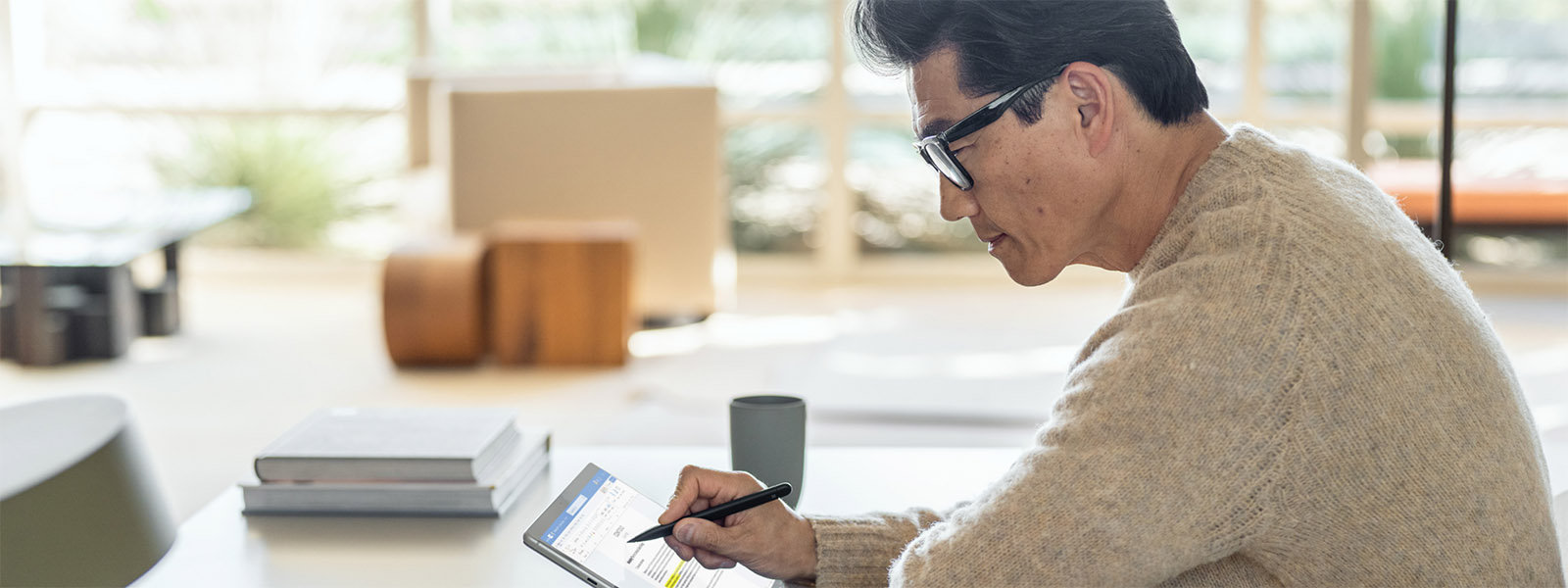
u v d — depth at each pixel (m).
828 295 5.99
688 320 5.17
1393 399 0.83
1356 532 0.84
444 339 4.21
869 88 6.34
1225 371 0.83
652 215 4.84
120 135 6.54
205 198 5.32
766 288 6.23
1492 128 5.94
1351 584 0.86
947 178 1.03
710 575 1.07
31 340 4.30
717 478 1.09
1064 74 0.96
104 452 1.06
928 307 5.58
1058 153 0.98
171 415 3.60
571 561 1.02
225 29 6.58
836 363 4.29
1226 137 0.99
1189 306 0.86
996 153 0.99
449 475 1.24
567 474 1.41
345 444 1.29
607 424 3.42
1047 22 0.95
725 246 5.59
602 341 4.24
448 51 6.57
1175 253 0.93
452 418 1.39
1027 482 0.87
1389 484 0.83
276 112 6.50
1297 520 0.85
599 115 4.80
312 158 6.52
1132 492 0.84
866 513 1.14
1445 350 0.85
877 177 6.37
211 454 3.17
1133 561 0.84
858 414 3.51
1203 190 0.94
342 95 6.58
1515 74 5.92
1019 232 1.02
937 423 3.40
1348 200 0.91
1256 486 0.83
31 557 0.98
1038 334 4.83
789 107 6.34
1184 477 0.83
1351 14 4.94
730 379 4.02
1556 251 5.91
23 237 6.18
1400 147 6.08
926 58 0.99
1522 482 0.86
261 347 4.68
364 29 6.56
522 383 3.99
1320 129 6.14
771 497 1.06
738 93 6.39
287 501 1.26
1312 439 0.83
